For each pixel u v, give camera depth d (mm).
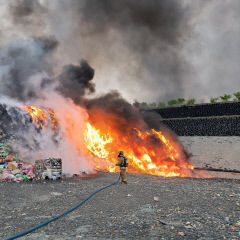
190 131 46406
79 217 4395
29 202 5434
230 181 9117
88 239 3383
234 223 4023
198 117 48156
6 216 4461
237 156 21125
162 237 3441
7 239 3342
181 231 3662
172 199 5684
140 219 4223
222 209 4844
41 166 8422
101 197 5934
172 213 4570
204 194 6203
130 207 5027
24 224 4035
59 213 4645
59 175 8641
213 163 18375
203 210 4766
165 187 7211
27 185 7238
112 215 4488
